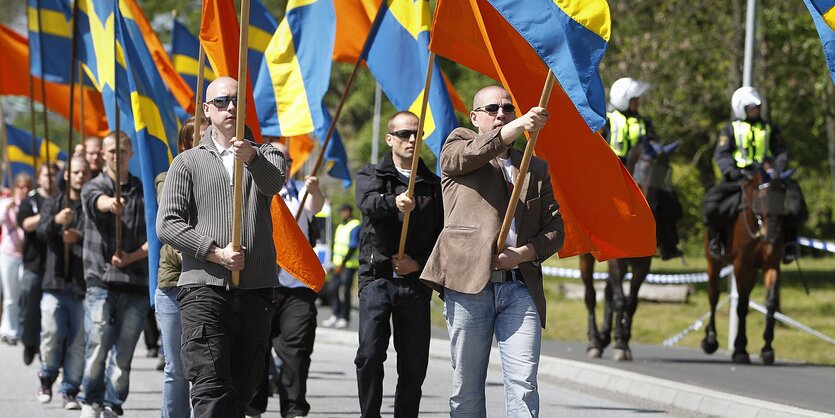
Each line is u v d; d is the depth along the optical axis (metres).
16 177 30.08
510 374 11.87
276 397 21.27
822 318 40.69
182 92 21.45
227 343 11.81
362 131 79.00
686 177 55.75
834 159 55.19
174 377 13.87
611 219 13.29
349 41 18.50
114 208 16.27
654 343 35.19
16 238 30.50
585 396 21.55
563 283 47.56
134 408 19.14
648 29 50.25
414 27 16.83
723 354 30.16
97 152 18.95
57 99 25.55
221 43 14.84
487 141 11.53
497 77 13.39
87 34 20.33
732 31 49.31
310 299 16.41
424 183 14.53
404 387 14.31
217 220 11.96
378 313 14.31
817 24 12.62
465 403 12.18
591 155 13.05
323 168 72.94
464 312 11.97
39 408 19.27
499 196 12.06
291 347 16.22
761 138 26.44
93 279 16.59
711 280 28.42
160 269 13.99
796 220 26.42
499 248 11.88
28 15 23.33
